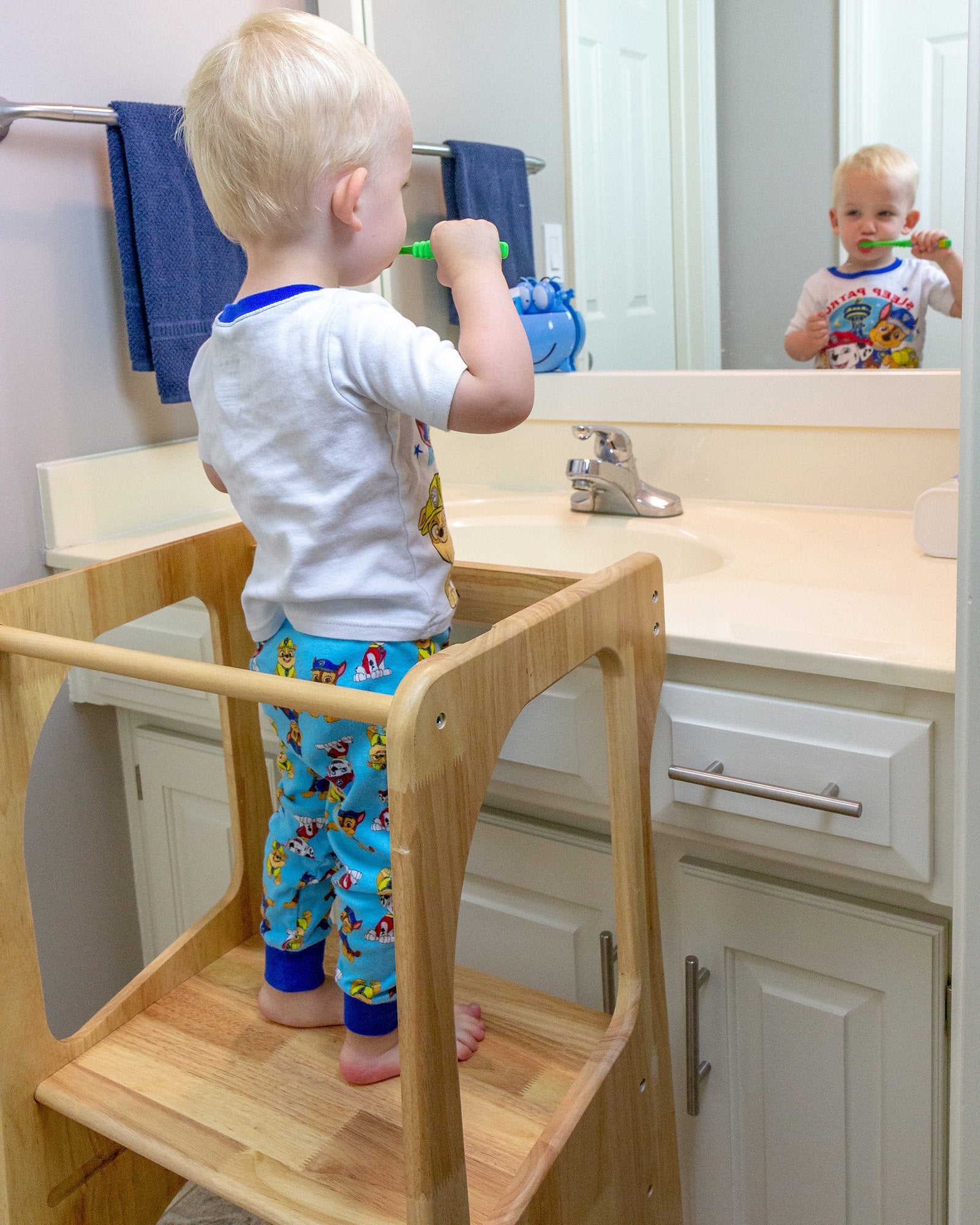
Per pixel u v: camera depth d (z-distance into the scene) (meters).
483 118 1.55
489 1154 0.88
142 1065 1.01
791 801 0.94
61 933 1.58
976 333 0.67
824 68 1.27
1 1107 0.97
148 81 1.50
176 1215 1.46
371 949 0.94
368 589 0.91
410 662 0.95
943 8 1.19
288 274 0.91
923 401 1.29
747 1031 1.10
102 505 1.50
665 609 1.05
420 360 0.84
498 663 0.75
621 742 0.93
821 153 1.30
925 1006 0.98
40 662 1.00
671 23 1.36
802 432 1.39
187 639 1.44
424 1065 0.70
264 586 0.97
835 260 1.32
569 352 1.56
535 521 1.46
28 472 1.44
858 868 0.96
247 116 0.85
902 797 0.91
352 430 0.88
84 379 1.48
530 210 1.54
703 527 1.36
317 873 1.04
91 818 1.60
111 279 1.50
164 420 1.59
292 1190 0.86
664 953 1.13
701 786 1.02
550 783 1.11
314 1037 1.05
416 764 0.68
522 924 1.21
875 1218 1.06
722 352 1.42
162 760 1.57
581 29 1.44
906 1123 1.02
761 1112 1.11
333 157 0.86
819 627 0.97
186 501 1.62
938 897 0.93
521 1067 0.98
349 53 0.88
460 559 1.46
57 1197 1.03
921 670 0.87
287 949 1.05
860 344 1.32
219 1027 1.07
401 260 1.68
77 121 1.36
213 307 1.52
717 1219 1.16
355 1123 0.93
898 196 1.26
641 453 1.52
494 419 0.87
